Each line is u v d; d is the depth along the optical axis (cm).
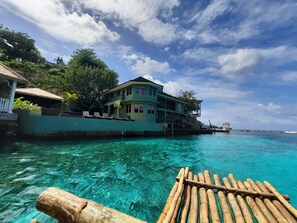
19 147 1057
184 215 337
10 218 372
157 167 889
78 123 1568
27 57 4403
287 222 325
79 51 3816
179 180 486
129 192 569
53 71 3759
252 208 382
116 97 2984
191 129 3269
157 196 548
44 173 660
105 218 139
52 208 156
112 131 1842
